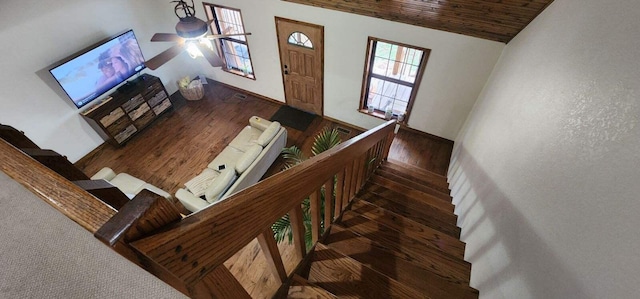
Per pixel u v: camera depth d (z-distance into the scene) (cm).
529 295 128
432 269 196
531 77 224
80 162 490
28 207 61
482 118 340
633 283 79
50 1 397
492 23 332
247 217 70
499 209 195
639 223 83
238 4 481
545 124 170
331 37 447
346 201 218
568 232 115
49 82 423
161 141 524
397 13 376
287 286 128
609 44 130
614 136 106
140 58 511
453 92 433
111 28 476
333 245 191
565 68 169
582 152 124
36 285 49
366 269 149
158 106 549
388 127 267
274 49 514
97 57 450
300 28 459
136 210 43
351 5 393
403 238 210
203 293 64
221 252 64
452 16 347
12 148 63
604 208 100
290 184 87
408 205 277
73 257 53
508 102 259
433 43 392
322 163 107
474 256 205
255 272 247
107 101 476
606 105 116
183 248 51
